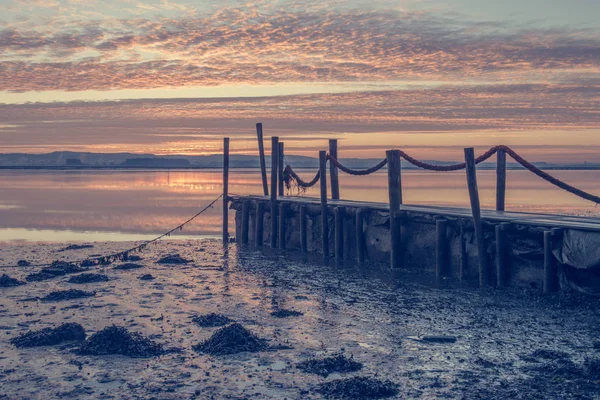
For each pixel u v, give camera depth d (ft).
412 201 189.37
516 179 470.80
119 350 42.91
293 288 65.92
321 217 88.84
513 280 62.80
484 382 37.42
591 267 54.34
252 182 399.44
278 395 35.53
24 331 48.65
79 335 46.78
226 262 84.23
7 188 324.19
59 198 238.27
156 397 35.27
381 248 78.74
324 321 52.01
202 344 44.62
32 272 75.66
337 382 36.42
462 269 67.41
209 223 146.20
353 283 67.92
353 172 87.56
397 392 35.86
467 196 222.69
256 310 56.13
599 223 60.44
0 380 37.86
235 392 35.99
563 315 52.37
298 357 42.42
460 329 49.01
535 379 37.83
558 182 66.69
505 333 47.73
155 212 175.83
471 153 63.82
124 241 108.68
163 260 84.23
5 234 120.88
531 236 60.64
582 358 41.60
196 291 64.64
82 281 69.05
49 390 36.27
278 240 98.27
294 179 110.83
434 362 41.27
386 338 46.88
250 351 43.47
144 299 60.64
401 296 60.95
